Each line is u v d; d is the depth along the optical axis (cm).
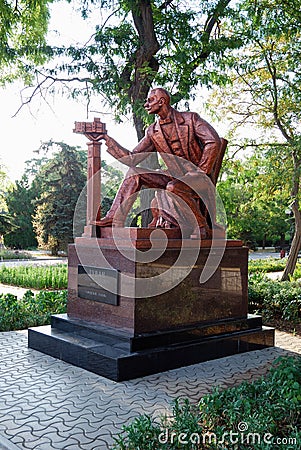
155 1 1158
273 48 1309
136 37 1091
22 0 1259
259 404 389
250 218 2416
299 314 952
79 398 493
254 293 1011
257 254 3828
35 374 571
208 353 638
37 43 1322
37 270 1706
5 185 2548
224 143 712
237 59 1320
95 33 1132
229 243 704
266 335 712
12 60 1173
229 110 1420
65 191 3219
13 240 4112
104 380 550
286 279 1364
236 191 1711
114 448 356
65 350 624
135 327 595
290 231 3894
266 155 1328
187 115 685
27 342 724
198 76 1076
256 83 1383
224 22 1273
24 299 968
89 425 427
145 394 505
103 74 1109
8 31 1179
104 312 643
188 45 1090
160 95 677
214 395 400
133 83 1110
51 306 938
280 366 456
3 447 389
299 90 1273
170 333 611
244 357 657
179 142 682
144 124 1102
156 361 580
